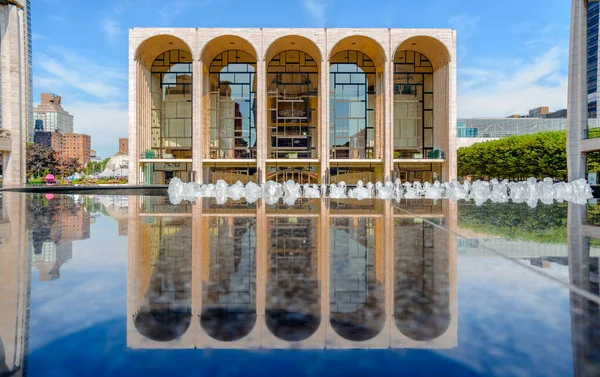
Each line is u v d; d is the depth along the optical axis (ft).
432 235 12.68
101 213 20.93
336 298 5.77
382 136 119.65
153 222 16.47
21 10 102.89
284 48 124.98
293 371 3.44
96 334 4.34
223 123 126.82
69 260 8.49
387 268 7.84
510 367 3.48
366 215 19.76
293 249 10.03
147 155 118.52
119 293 5.99
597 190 71.51
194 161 114.62
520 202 32.42
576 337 4.18
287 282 6.73
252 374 3.37
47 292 6.00
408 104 129.80
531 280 6.82
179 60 127.65
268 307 5.36
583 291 6.07
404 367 3.50
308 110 126.62
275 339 4.23
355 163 122.62
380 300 5.67
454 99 114.62
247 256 9.05
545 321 4.69
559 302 5.49
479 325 4.60
